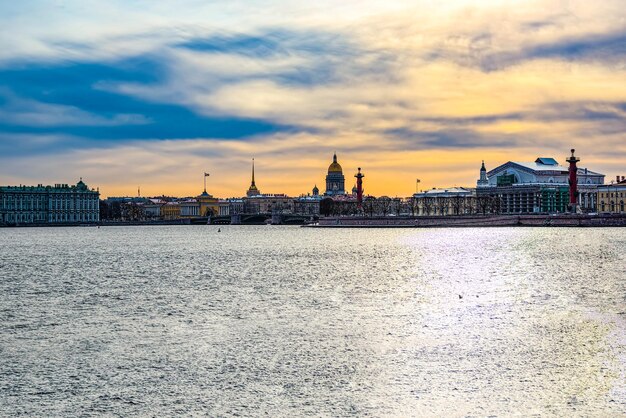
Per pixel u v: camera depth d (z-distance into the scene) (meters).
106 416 43.50
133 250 198.62
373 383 48.47
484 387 47.00
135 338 63.81
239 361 54.75
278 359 55.09
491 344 58.53
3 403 45.81
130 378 50.72
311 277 115.44
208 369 52.69
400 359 54.34
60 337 64.75
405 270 125.88
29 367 53.81
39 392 47.91
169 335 64.94
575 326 65.31
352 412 43.22
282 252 180.62
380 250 181.38
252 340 62.09
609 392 45.44
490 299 84.56
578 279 104.50
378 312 76.38
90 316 76.31
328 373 51.00
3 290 100.62
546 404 43.53
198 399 46.12
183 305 83.44
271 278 114.44
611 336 60.56
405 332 64.50
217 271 128.62
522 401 44.16
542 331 63.31
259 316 74.81
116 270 132.75
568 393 45.44
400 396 45.69
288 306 81.81
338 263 143.12
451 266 131.88
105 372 52.31
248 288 100.44
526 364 52.06
